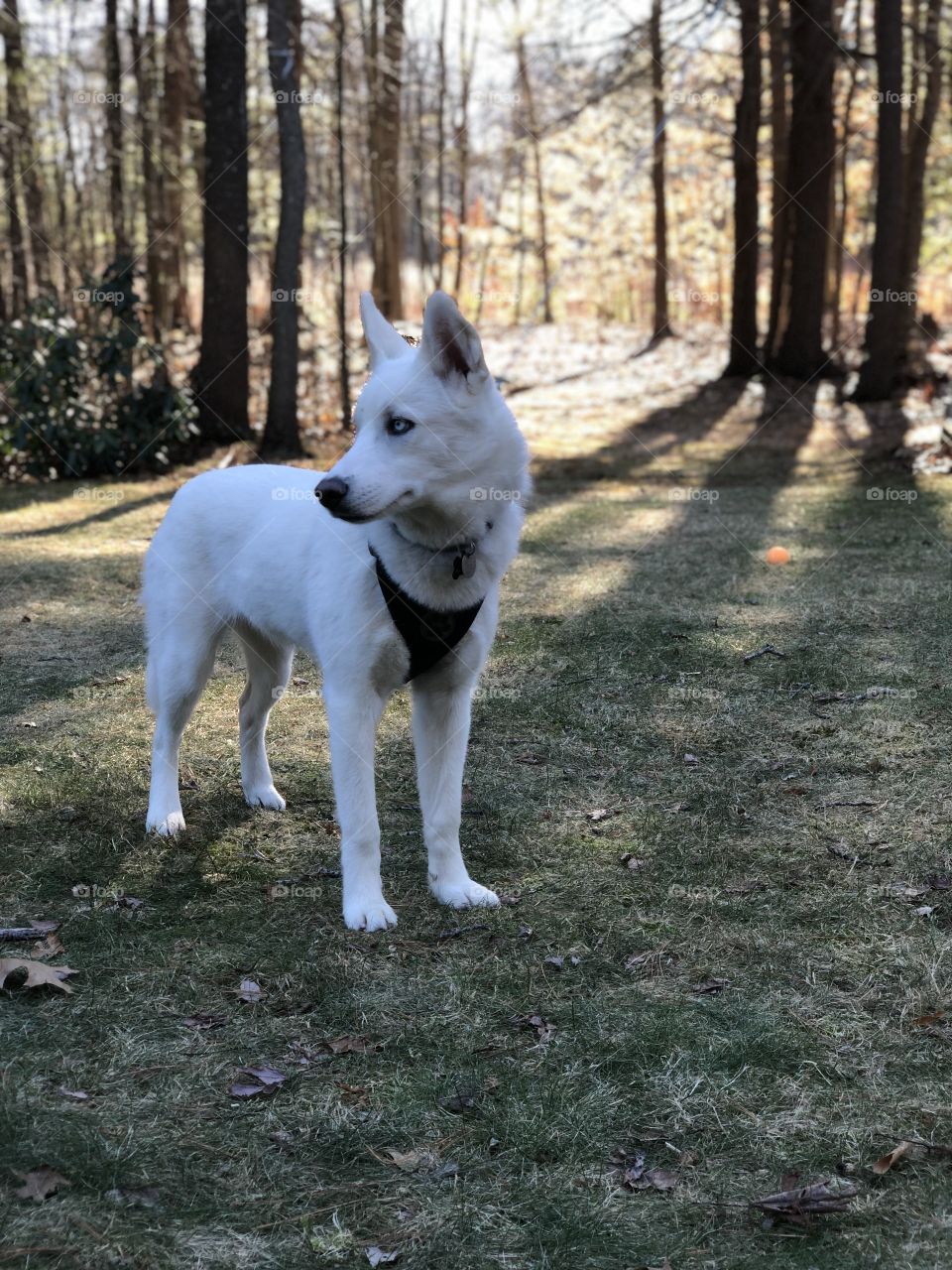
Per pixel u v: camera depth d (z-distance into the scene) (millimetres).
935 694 5328
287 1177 2375
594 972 3215
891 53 15297
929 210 31062
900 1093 2641
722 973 3195
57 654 6172
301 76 17719
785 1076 2719
